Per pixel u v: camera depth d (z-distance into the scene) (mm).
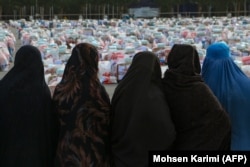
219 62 6129
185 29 34719
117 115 5629
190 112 5531
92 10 98125
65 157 5574
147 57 5602
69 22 53562
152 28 38219
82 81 5594
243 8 90062
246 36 26734
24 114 5625
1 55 18781
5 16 93438
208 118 5516
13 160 5621
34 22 54219
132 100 5535
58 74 12438
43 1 93875
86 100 5570
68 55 17109
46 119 5711
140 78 5531
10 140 5637
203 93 5531
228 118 5574
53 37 28250
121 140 5590
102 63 15031
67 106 5605
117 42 23797
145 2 103812
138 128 5402
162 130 5367
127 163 5477
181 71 5645
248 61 14812
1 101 5695
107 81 14836
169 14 97062
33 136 5629
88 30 34219
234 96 5957
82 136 5551
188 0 98500
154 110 5387
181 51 5695
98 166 5598
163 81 5754
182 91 5562
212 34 28609
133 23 50094
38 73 5742
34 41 24719
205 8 95875
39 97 5668
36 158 5625
